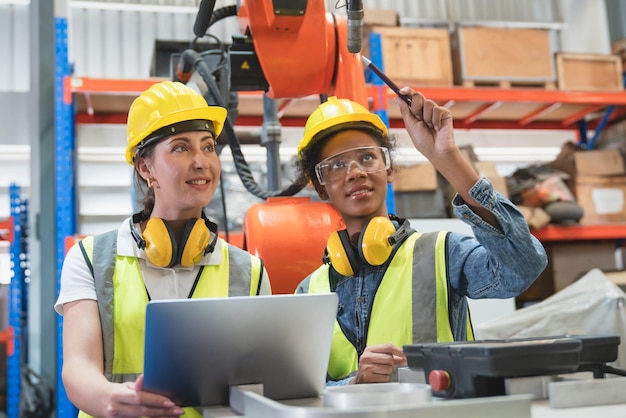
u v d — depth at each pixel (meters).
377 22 3.64
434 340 1.39
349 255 1.45
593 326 2.63
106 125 3.74
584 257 3.76
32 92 4.12
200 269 1.32
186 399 0.94
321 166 1.49
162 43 3.23
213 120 1.32
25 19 4.42
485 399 0.73
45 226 3.41
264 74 1.77
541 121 4.49
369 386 0.94
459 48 3.71
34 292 3.79
